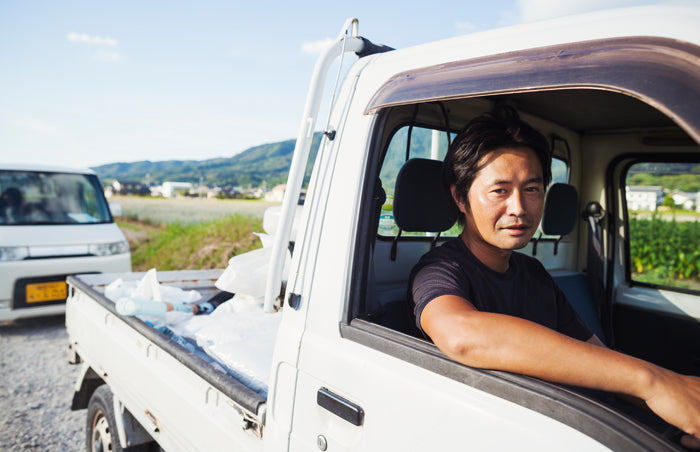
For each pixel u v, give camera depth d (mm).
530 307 1634
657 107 877
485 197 1354
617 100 2141
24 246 6309
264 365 2000
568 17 1109
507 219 1341
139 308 2512
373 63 1514
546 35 1123
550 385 1001
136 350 2393
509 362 1025
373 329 1317
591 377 969
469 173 1382
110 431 2633
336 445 1314
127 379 2432
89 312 3070
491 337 1054
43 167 7449
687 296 2547
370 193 1418
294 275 1525
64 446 3887
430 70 1316
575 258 2955
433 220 1818
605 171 2816
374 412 1230
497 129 1347
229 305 2654
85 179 7699
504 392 1034
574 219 2734
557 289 1778
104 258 6789
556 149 2713
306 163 1560
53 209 7152
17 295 6211
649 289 2693
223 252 15305
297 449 1429
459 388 1101
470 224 1503
